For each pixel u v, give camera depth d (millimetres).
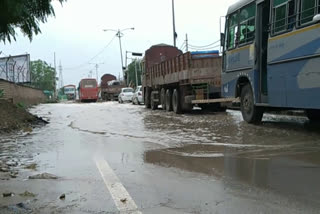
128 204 4309
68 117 17969
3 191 4934
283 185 4879
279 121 12156
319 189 4668
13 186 5184
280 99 9695
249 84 11750
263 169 5777
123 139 9664
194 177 5441
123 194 4699
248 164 6160
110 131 11508
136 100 31766
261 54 11055
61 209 4195
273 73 9953
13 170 6266
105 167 6301
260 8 10969
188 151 7578
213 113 17547
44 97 54250
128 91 38875
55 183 5320
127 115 18062
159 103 22750
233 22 12625
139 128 12055
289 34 9156
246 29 11680
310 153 6871
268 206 4098
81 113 20719
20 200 4531
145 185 5098
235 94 12492
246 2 11594
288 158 6496
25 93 33156
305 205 4105
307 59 8523
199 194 4605
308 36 8430
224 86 13344
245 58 11719
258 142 8305
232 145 8070
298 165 5949
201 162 6457
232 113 17172
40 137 10367
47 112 22531
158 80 21906
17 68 36500
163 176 5566
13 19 7883
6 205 4352
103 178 5547
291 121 12062
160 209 4117
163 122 13742
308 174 5395
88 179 5516
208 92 16828
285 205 4117
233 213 3924
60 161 6953
